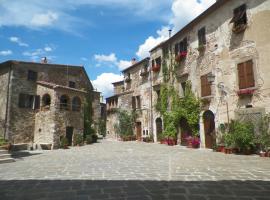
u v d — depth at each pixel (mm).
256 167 8086
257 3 12930
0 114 20562
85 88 26781
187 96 18359
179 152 13891
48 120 20609
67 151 16484
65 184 6250
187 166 8609
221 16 15461
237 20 13812
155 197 4938
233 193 5098
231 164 8867
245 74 13336
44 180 6816
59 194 5336
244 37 13578
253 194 5000
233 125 13250
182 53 19141
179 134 19578
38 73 22516
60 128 20641
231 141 12711
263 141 11477
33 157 12992
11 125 20000
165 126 21375
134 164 9422
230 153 12617
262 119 11945
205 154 12516
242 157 10906
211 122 16156
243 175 6812
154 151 14781
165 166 8750
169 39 21156
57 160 11367
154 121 23891
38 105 21812
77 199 4934
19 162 10883
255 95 12664
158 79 23516
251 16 13219
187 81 18641
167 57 22031
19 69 21141
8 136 19672
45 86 21484
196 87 17672
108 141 27438
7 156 11492
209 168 8078
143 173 7469
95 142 25672
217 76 15516
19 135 20453
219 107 15188
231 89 14297
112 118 32250
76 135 22109
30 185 6258
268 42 12203
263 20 12539
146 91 25812
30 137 21188
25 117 21031
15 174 7879
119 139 29250
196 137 17281
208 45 16531
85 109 25344
